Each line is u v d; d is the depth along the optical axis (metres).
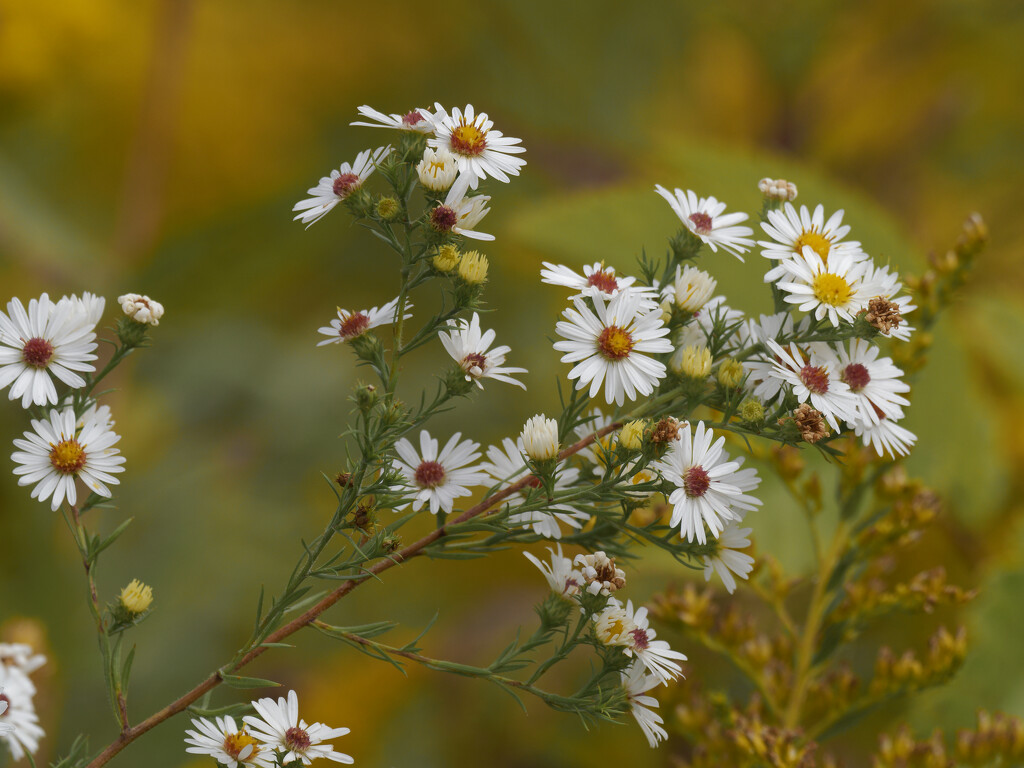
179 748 0.97
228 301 1.13
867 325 0.68
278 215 1.12
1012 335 1.02
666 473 0.67
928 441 0.82
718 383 0.68
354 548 0.68
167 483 1.19
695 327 0.69
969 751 0.73
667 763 0.98
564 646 0.68
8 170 1.25
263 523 1.21
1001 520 0.88
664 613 0.75
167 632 1.07
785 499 0.78
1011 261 1.37
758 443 0.75
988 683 0.77
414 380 1.29
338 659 1.14
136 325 0.68
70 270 1.18
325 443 1.32
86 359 0.68
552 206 0.81
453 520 0.68
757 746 0.73
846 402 0.68
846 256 0.68
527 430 0.67
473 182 0.68
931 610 0.74
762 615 0.86
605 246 0.81
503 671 0.68
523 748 1.06
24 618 0.96
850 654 0.92
